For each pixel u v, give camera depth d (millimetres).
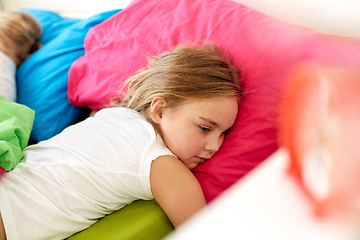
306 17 832
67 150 761
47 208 675
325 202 199
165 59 807
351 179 197
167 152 713
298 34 710
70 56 1114
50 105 1070
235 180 708
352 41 646
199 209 663
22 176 717
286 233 197
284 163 222
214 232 203
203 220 210
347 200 195
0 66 1118
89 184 712
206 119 703
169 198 672
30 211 670
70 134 817
